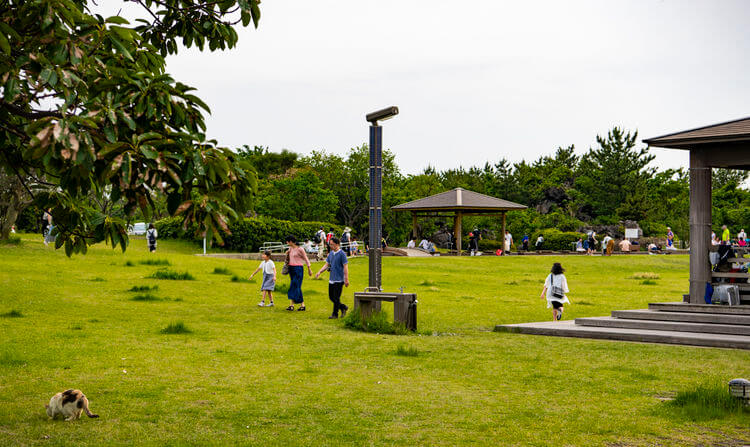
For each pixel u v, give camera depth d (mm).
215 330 12641
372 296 13438
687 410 6789
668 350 11188
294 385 8070
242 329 12898
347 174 64188
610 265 40500
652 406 7172
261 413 6703
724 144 13539
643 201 72562
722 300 13422
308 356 10109
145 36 6645
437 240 60688
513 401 7387
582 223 71750
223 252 46875
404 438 5875
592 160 85312
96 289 18219
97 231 5086
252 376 8562
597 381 8555
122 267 23938
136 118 4617
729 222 66312
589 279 31469
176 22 6562
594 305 19375
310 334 12445
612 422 6457
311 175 58219
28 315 13617
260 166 75125
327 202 58156
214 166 4492
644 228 71125
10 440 5586
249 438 5809
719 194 74125
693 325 12711
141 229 56781
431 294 21891
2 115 4809
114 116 4266
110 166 4117
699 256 13875
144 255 29203
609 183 77500
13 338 10750
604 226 70125
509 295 22391
